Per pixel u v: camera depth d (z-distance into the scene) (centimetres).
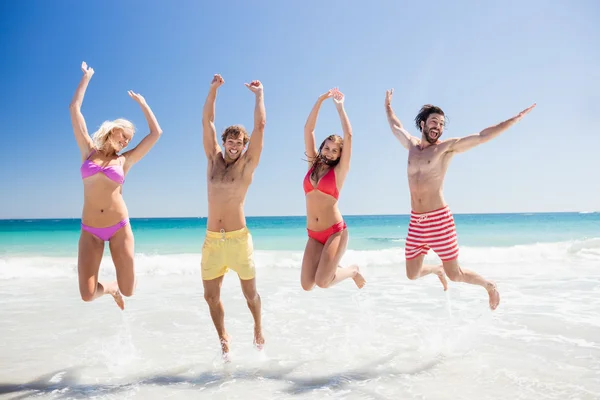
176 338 532
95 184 445
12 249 1691
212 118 498
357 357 459
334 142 504
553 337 508
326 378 404
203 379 405
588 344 481
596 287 805
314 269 493
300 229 3241
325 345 500
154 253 1559
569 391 362
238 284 869
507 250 1384
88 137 470
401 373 412
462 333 531
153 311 663
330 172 504
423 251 528
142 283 914
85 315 638
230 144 468
